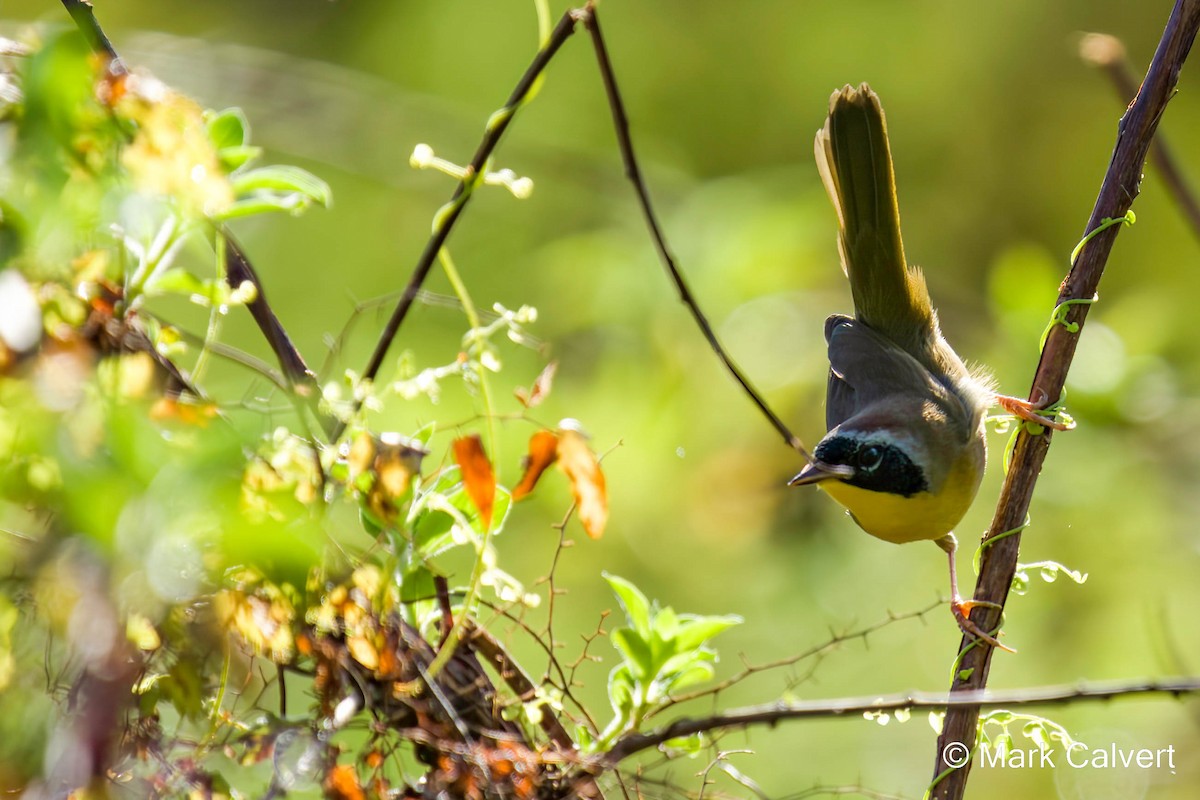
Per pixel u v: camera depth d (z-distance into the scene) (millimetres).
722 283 11516
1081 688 4363
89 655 3459
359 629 4270
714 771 6016
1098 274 5848
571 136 14156
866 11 14641
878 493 7609
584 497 4789
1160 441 10734
